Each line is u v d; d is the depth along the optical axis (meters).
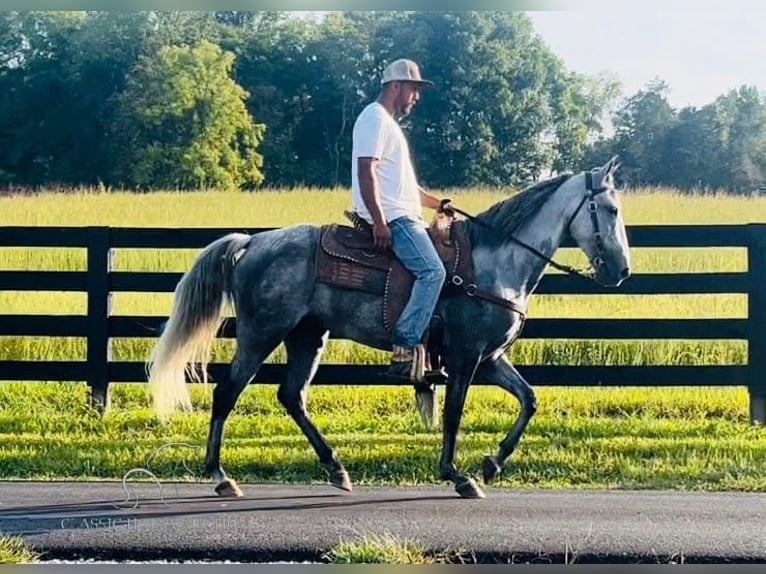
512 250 7.19
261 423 9.55
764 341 9.50
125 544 5.93
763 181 40.81
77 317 9.93
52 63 40.97
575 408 10.36
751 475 7.86
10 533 6.14
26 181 39.75
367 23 45.56
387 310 7.03
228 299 7.34
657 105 43.50
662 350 11.58
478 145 40.75
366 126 6.87
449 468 7.18
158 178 39.06
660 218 18.27
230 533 6.16
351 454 8.26
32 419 9.62
